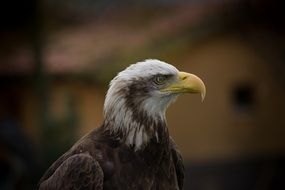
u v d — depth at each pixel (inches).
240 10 781.9
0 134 597.0
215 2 864.9
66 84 770.8
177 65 772.6
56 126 662.5
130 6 959.6
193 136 790.5
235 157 806.5
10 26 857.5
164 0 944.9
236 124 805.2
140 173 264.1
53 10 803.4
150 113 267.6
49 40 825.5
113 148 265.9
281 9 793.6
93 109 768.3
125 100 266.8
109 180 261.4
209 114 794.2
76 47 839.7
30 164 605.6
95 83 754.8
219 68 792.3
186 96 784.9
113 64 748.6
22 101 818.8
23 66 812.6
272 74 808.9
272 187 824.3
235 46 796.0
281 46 804.0
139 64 270.8
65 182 259.8
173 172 273.4
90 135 272.7
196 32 765.3
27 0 714.8
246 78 804.0
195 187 794.2
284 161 824.9
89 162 260.1
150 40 784.9
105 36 869.2
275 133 820.6
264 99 815.7
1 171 600.4
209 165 799.1
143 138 266.2
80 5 891.4
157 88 267.4
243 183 813.2
